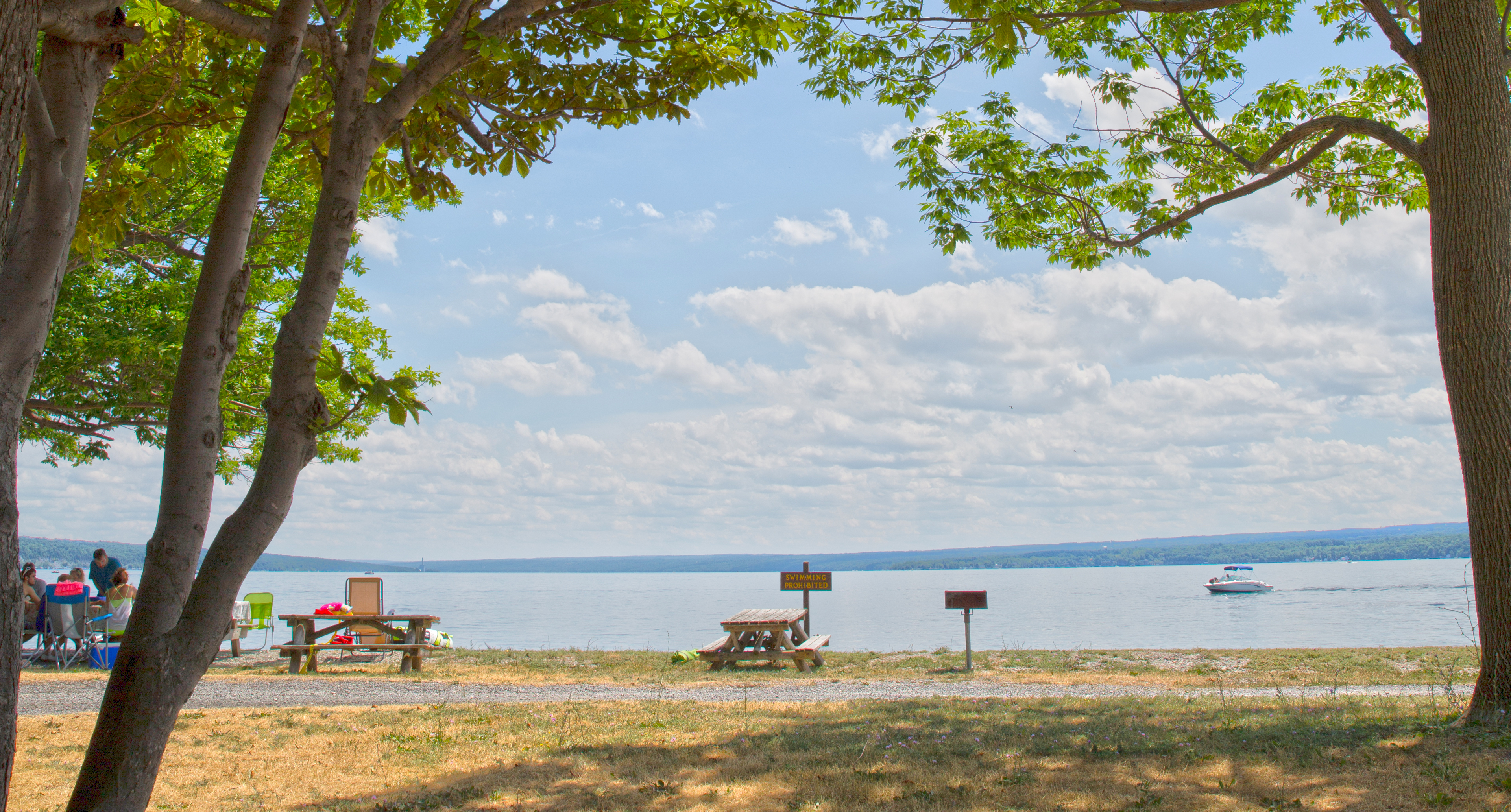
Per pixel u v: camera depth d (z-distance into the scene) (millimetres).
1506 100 7996
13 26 2982
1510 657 7602
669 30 7777
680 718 9602
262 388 17516
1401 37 8680
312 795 6473
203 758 7617
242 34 5672
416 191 7602
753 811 5891
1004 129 13148
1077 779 6469
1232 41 12125
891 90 11375
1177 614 59031
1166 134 13281
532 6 5629
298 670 14352
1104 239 13023
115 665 3582
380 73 6555
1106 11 9234
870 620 56312
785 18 7914
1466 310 7852
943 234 13422
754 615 16719
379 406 3959
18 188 3527
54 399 15172
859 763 7184
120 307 15695
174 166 7176
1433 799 5598
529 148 7395
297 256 16984
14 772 7008
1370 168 12883
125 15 4688
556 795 6387
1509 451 7652
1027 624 49125
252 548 3713
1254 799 5824
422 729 8859
